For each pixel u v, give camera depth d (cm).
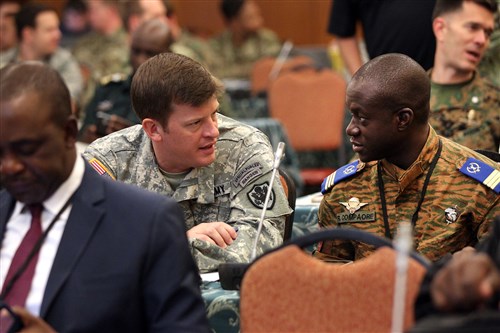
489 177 356
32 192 263
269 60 1056
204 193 373
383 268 254
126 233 266
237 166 376
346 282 257
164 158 370
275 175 371
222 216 375
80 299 261
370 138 354
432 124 491
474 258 214
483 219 355
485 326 204
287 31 1506
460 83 491
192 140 357
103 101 655
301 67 946
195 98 352
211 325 311
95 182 273
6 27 991
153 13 875
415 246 358
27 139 254
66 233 267
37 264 268
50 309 261
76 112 676
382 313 252
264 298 262
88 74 1111
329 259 370
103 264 263
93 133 587
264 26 1509
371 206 367
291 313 260
